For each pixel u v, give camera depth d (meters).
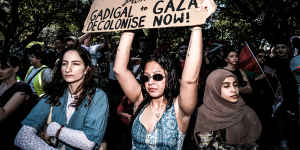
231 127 1.91
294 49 3.46
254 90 3.43
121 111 3.20
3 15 7.05
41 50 3.28
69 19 13.95
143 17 1.70
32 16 13.34
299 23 7.57
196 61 1.43
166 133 1.50
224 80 1.93
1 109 1.91
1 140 2.00
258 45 9.47
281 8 6.44
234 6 8.67
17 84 2.07
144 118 1.61
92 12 2.06
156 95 1.57
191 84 1.44
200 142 1.96
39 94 2.91
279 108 3.21
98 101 1.69
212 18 11.35
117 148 3.07
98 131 1.60
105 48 4.47
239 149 1.90
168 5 1.61
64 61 1.71
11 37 10.16
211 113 1.96
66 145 1.62
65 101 1.70
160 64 1.58
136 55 3.97
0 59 2.02
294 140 2.99
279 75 3.29
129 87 1.76
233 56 3.19
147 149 1.51
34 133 1.62
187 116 1.54
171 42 10.44
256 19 7.61
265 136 3.13
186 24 1.49
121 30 1.80
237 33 10.28
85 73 1.74
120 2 1.89
